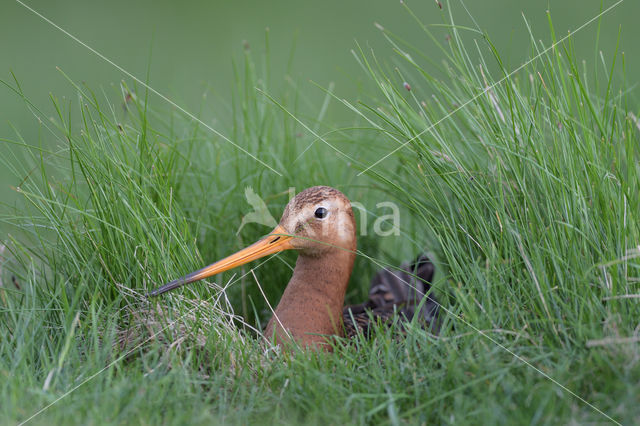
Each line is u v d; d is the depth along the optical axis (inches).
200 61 900.6
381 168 432.1
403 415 272.2
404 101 375.9
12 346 323.9
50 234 412.2
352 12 1021.2
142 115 410.9
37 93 789.9
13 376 296.0
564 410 264.4
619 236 313.9
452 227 374.6
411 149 373.7
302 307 367.9
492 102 361.7
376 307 433.7
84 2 1097.4
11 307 341.4
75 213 384.5
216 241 441.1
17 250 380.5
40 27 992.2
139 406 277.9
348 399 280.4
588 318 303.9
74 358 311.9
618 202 322.7
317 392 287.3
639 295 292.5
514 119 356.2
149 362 322.7
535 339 303.6
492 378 283.6
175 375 299.9
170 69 872.3
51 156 418.3
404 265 455.2
